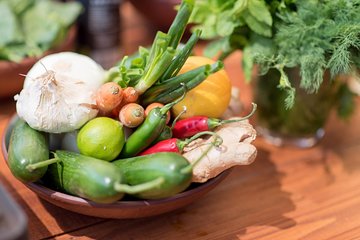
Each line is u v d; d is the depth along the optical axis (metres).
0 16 0.86
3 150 0.60
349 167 0.76
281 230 0.63
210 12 0.71
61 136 0.61
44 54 0.85
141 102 0.61
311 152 0.79
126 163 0.55
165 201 0.55
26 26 0.89
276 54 0.69
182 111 0.59
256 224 0.64
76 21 0.96
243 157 0.57
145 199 0.55
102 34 0.95
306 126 0.77
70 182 0.54
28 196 0.66
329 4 0.64
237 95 0.74
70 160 0.55
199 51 1.01
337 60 0.61
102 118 0.57
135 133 0.58
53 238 0.60
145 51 0.63
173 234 0.62
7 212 0.44
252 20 0.67
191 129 0.60
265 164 0.76
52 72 0.57
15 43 0.85
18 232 0.42
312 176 0.74
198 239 0.61
